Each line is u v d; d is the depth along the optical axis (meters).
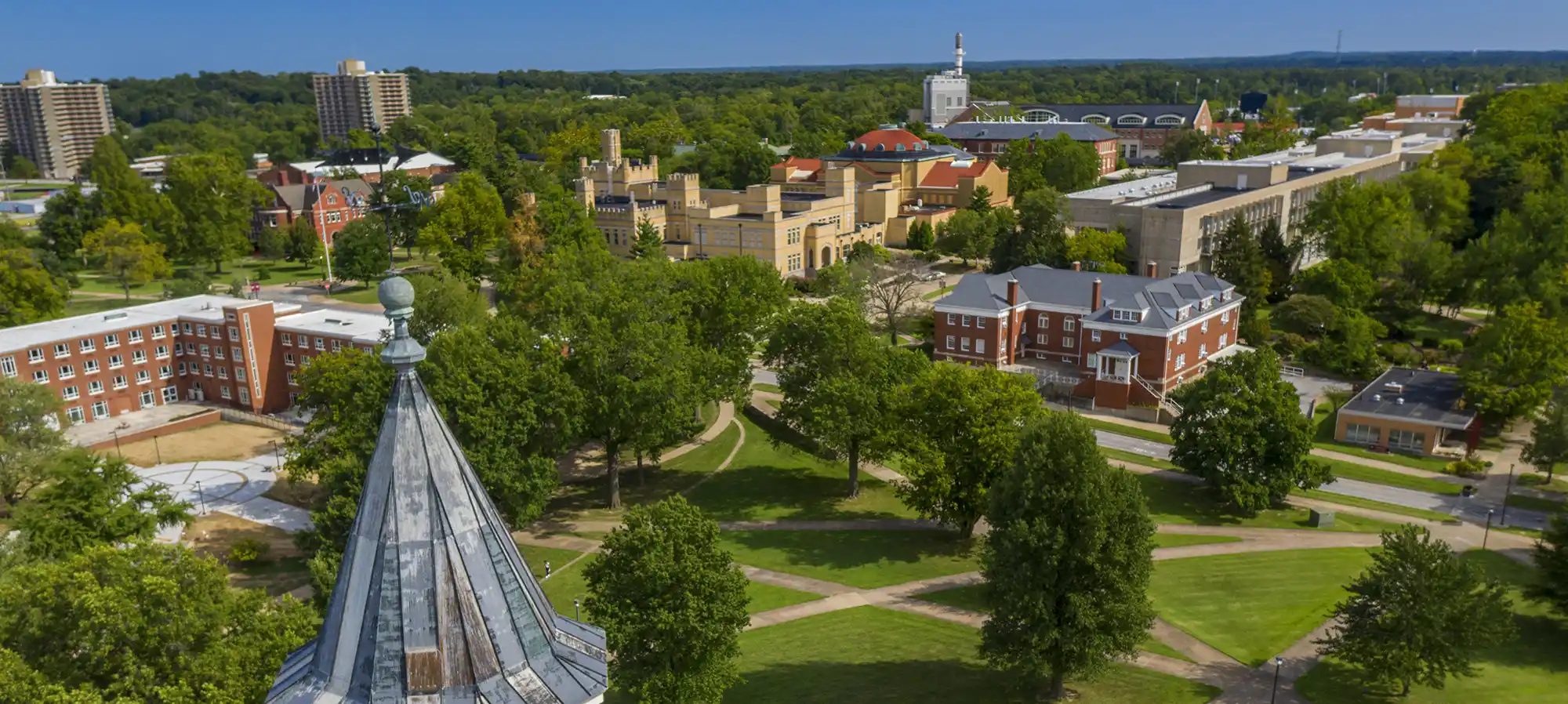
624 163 194.12
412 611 14.82
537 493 73.56
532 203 159.25
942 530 77.00
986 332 111.56
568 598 66.81
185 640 40.41
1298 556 70.12
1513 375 94.31
